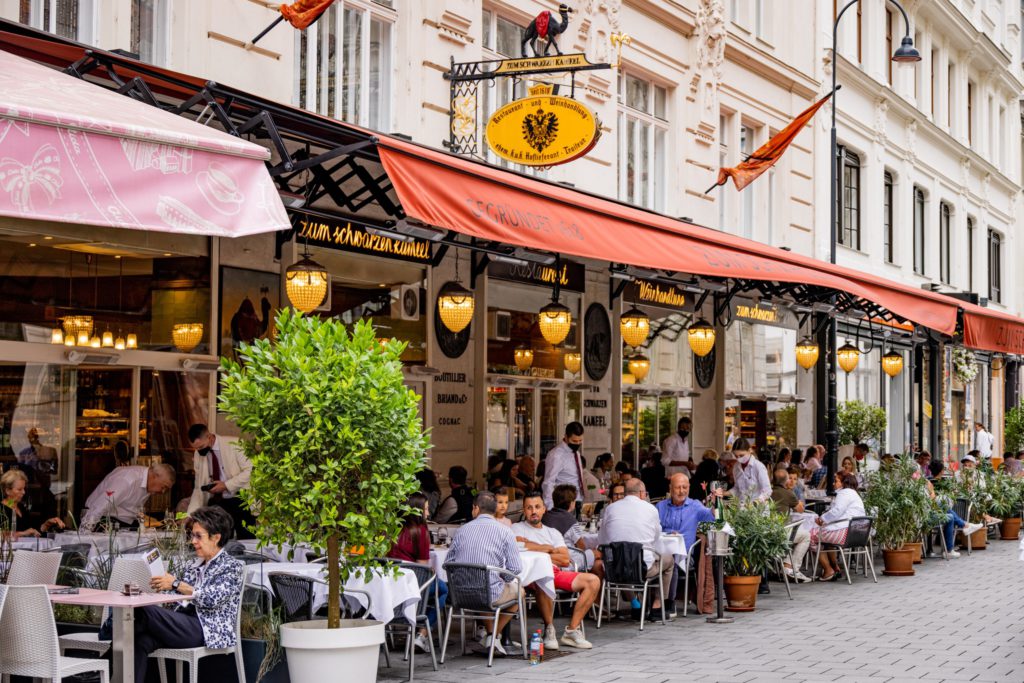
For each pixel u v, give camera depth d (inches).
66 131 230.7
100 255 461.7
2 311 429.4
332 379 309.1
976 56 1494.8
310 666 311.9
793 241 986.7
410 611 379.6
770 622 496.4
